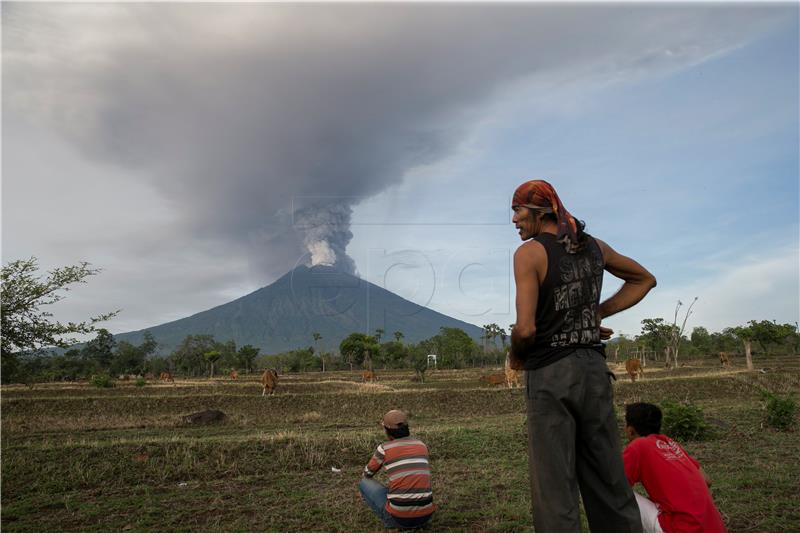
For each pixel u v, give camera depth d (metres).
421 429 12.00
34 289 9.26
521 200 2.37
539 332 2.22
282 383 39.22
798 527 4.85
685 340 73.69
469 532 4.91
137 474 8.00
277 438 9.88
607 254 2.45
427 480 4.98
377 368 75.88
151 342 85.25
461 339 68.94
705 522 3.38
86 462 8.34
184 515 5.78
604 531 2.23
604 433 2.22
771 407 12.10
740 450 9.03
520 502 5.85
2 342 9.03
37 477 7.71
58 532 5.37
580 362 2.17
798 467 7.48
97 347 72.25
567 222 2.25
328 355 82.31
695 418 10.48
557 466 2.11
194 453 8.84
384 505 5.05
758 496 5.84
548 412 2.15
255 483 7.39
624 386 25.86
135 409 22.78
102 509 6.08
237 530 5.16
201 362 80.19
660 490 3.52
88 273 9.67
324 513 5.65
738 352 74.69
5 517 6.00
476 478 7.23
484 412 22.52
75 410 22.39
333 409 23.12
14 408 22.16
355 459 9.06
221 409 23.11
